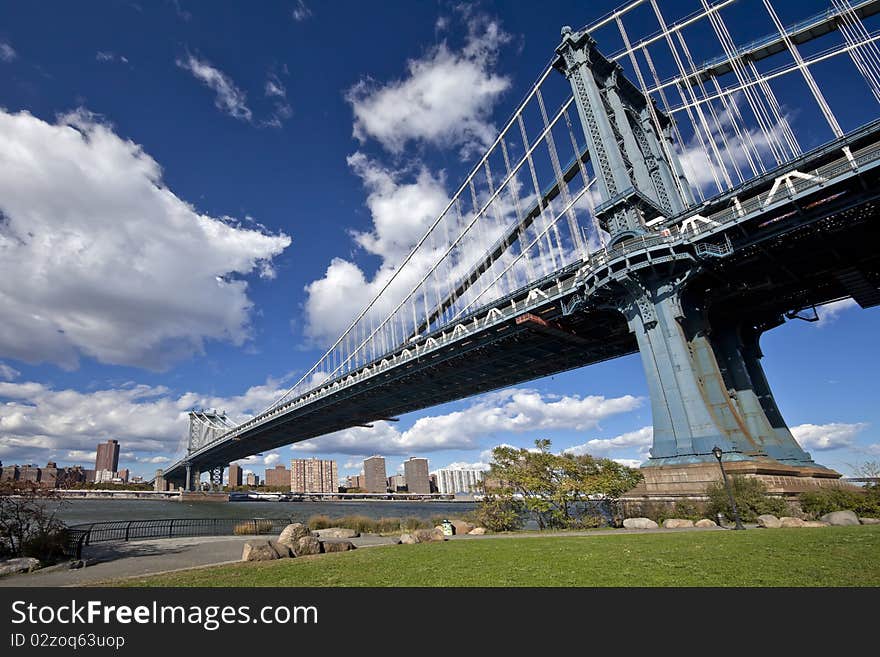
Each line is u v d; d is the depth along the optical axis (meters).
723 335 43.56
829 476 35.12
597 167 42.41
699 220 35.88
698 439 32.50
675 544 13.69
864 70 30.88
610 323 48.94
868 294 39.72
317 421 90.38
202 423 172.12
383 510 94.00
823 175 29.52
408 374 62.78
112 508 98.56
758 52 39.75
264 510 96.62
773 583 8.31
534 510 25.47
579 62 45.59
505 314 48.47
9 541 16.45
